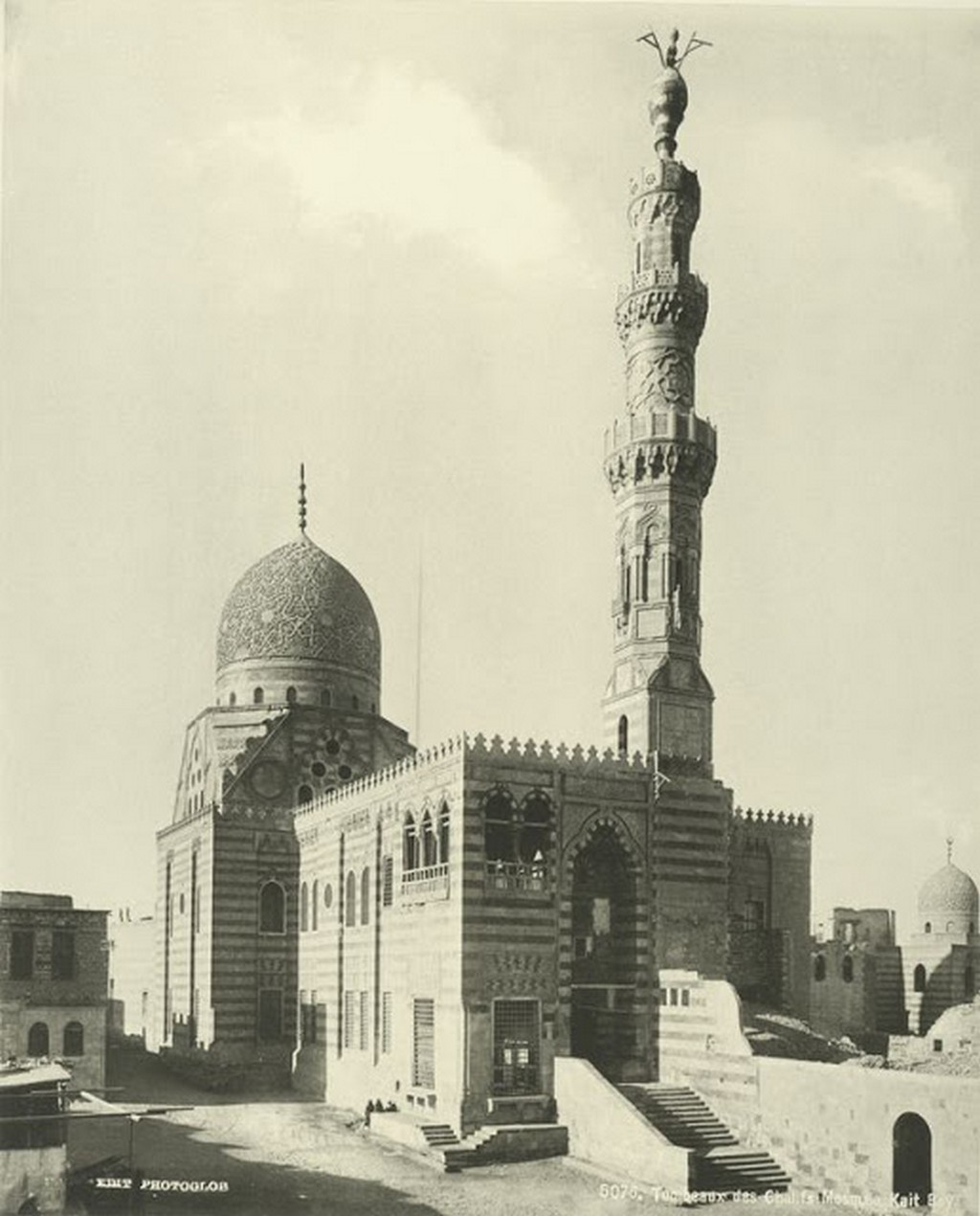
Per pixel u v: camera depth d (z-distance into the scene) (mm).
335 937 57781
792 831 59812
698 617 54062
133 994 81188
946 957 70625
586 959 48969
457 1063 44406
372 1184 39469
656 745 51969
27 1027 54969
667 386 54719
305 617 68750
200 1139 46594
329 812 59906
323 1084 57344
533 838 49531
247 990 62625
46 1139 35875
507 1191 38656
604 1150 41750
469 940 44938
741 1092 42312
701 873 49625
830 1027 61969
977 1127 34094
